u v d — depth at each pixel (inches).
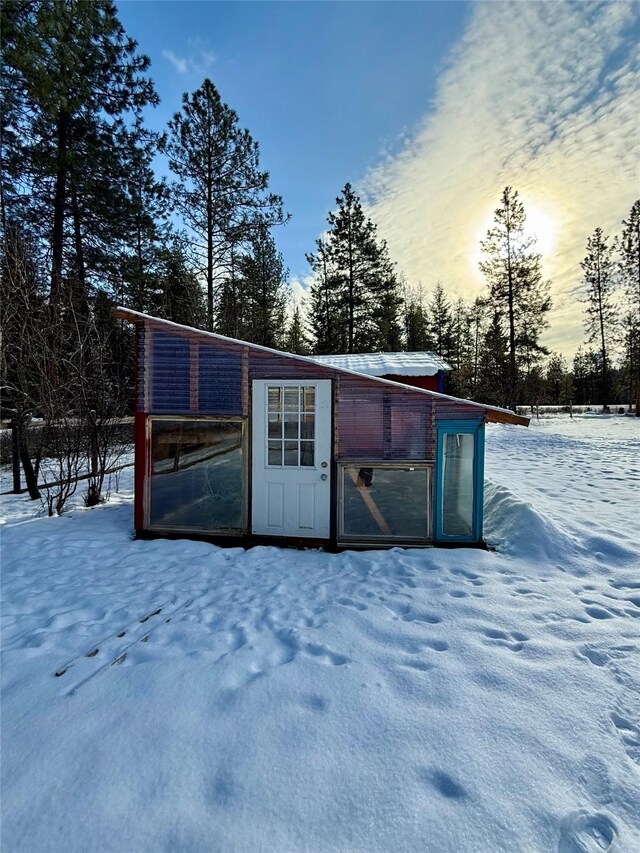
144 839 64.0
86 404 268.2
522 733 85.2
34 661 107.8
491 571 169.5
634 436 623.8
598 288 1151.6
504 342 987.9
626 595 148.3
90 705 92.3
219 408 209.5
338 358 452.4
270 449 207.2
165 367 212.2
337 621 128.1
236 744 82.0
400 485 199.6
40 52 303.9
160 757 78.8
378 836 65.0
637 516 233.9
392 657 110.5
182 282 693.3
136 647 114.2
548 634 122.1
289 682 99.7
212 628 124.7
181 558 181.8
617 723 88.4
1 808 68.8
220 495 211.0
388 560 179.3
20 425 289.7
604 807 69.7
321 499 203.5
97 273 577.0
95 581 158.1
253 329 835.4
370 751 80.8
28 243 348.5
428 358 433.7
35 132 469.1
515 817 67.9
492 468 390.0
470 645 115.8
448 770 76.5
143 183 568.4
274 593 148.6
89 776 74.7
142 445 213.5
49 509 246.2
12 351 270.5
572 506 257.0
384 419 199.6
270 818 67.5
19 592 148.2
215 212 630.5
